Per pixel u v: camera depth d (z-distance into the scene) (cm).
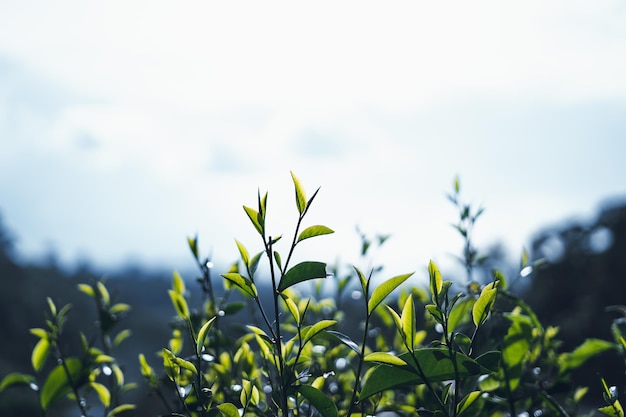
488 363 95
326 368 117
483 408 111
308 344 117
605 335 353
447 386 100
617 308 117
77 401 113
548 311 375
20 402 578
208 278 112
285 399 92
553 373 127
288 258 91
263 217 90
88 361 114
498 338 116
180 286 117
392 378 94
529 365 120
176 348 115
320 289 135
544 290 379
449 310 96
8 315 698
